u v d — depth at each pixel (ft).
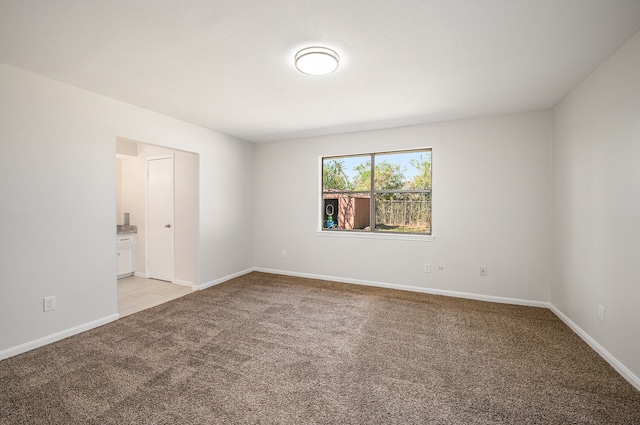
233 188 16.01
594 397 6.17
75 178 9.14
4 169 7.67
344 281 15.29
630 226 6.70
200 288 13.93
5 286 7.70
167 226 15.26
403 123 13.20
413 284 13.75
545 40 6.56
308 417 5.60
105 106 9.92
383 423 5.46
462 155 12.68
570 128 9.61
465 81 8.75
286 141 16.70
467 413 5.71
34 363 7.45
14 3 5.21
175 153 14.89
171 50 6.98
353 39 6.51
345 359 7.73
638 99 6.37
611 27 6.07
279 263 17.04
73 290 9.09
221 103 10.61
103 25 5.96
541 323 10.02
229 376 6.94
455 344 8.55
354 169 15.42
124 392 6.32
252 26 6.02
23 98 8.00
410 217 14.17
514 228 11.93
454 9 5.46
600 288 7.90
